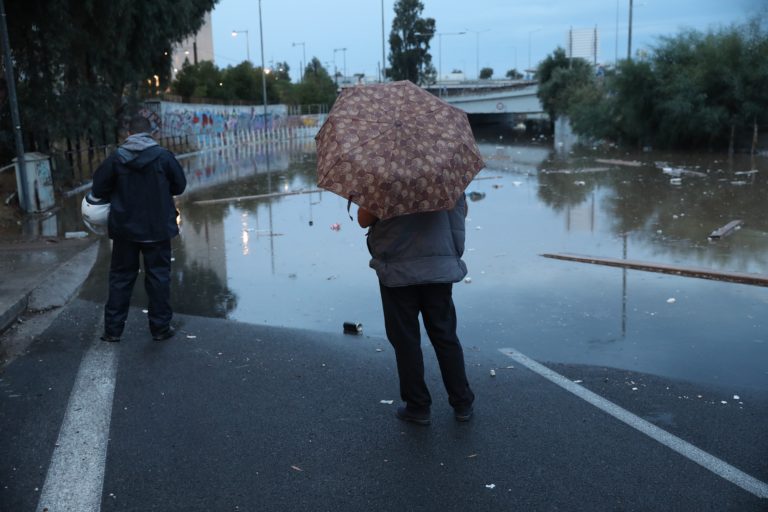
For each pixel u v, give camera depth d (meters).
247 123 49.88
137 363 4.99
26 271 7.72
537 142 42.16
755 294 6.74
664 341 5.43
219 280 7.87
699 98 27.30
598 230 10.82
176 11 18.55
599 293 6.95
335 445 3.71
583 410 4.11
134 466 3.50
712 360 4.97
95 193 5.27
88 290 7.27
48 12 14.21
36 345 5.40
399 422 3.99
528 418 4.01
